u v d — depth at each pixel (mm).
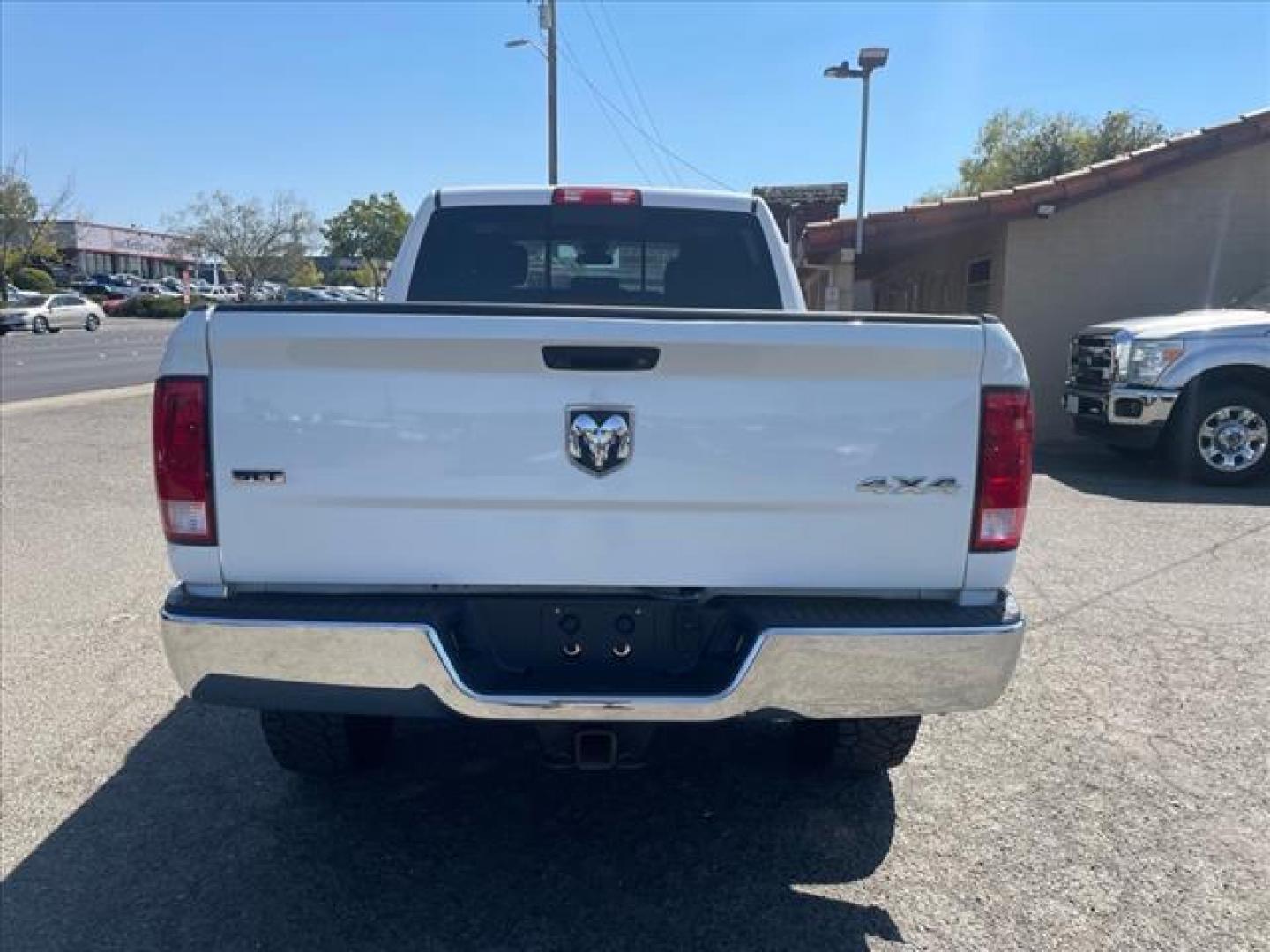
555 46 25578
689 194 4805
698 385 2791
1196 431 9617
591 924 2992
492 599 2941
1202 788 3756
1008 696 4570
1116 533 7551
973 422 2832
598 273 4883
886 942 2906
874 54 18125
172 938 2912
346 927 2965
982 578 2896
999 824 3527
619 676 2953
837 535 2861
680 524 2844
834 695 2812
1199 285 12734
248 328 2732
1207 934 2930
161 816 3586
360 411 2773
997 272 13188
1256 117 12195
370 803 3693
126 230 96000
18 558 6852
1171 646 5160
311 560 2836
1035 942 2900
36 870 3248
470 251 4852
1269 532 7566
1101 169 12336
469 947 2883
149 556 6902
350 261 92438
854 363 2789
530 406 2787
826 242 13094
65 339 40312
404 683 2760
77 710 4461
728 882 3201
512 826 3543
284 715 3510
